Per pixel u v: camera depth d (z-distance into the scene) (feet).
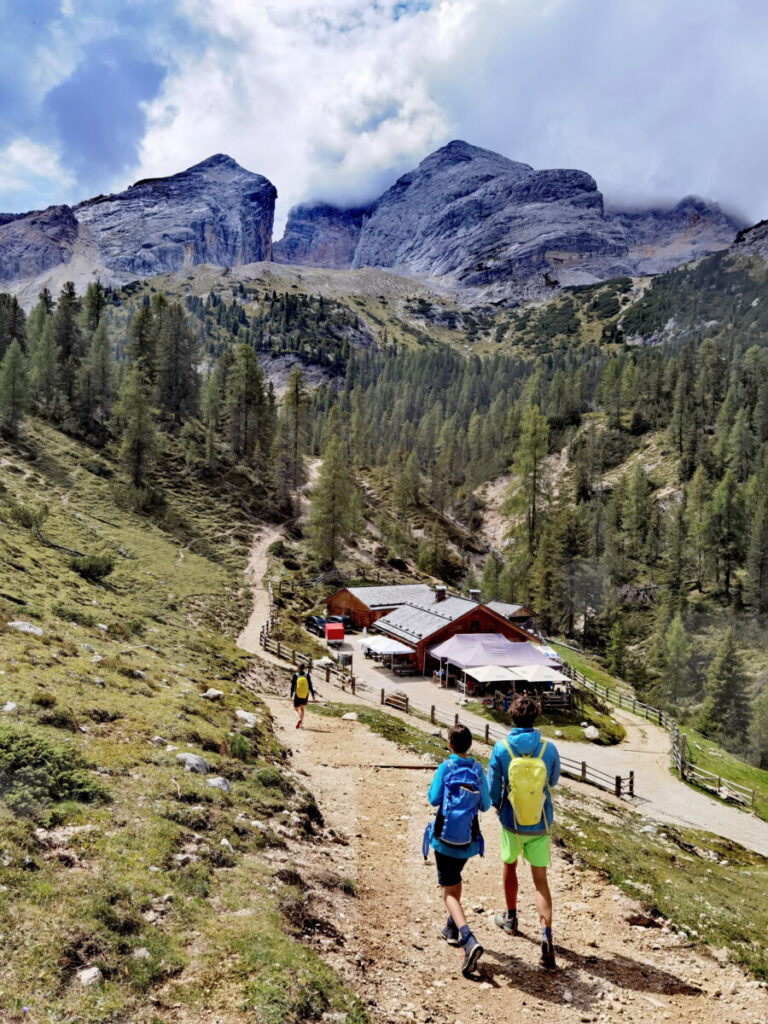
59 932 18.57
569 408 637.30
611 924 30.04
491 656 153.99
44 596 92.63
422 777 55.57
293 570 273.95
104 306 437.99
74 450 298.35
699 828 90.94
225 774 39.96
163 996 17.62
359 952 23.75
